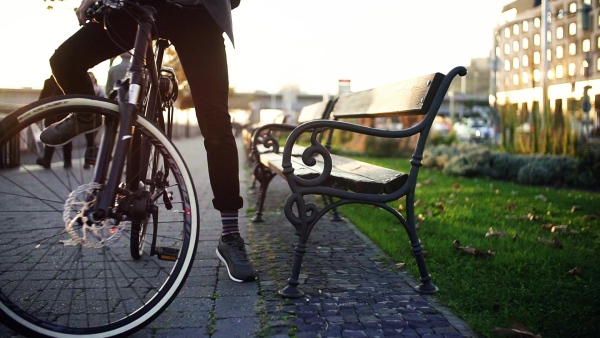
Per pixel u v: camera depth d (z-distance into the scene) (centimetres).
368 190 271
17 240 352
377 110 360
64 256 321
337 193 267
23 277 282
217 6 251
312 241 396
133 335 216
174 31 262
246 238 407
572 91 968
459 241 372
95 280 280
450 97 5931
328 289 279
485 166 948
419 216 482
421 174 1009
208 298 262
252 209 544
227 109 283
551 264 328
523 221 475
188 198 227
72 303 247
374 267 324
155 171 270
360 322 232
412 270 313
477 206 561
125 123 210
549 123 965
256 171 479
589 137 933
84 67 250
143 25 229
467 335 220
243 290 275
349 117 449
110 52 251
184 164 228
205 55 268
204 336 216
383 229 434
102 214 198
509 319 231
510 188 759
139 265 306
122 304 247
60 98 204
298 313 243
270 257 346
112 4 219
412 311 247
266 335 217
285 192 698
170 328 224
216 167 287
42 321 197
